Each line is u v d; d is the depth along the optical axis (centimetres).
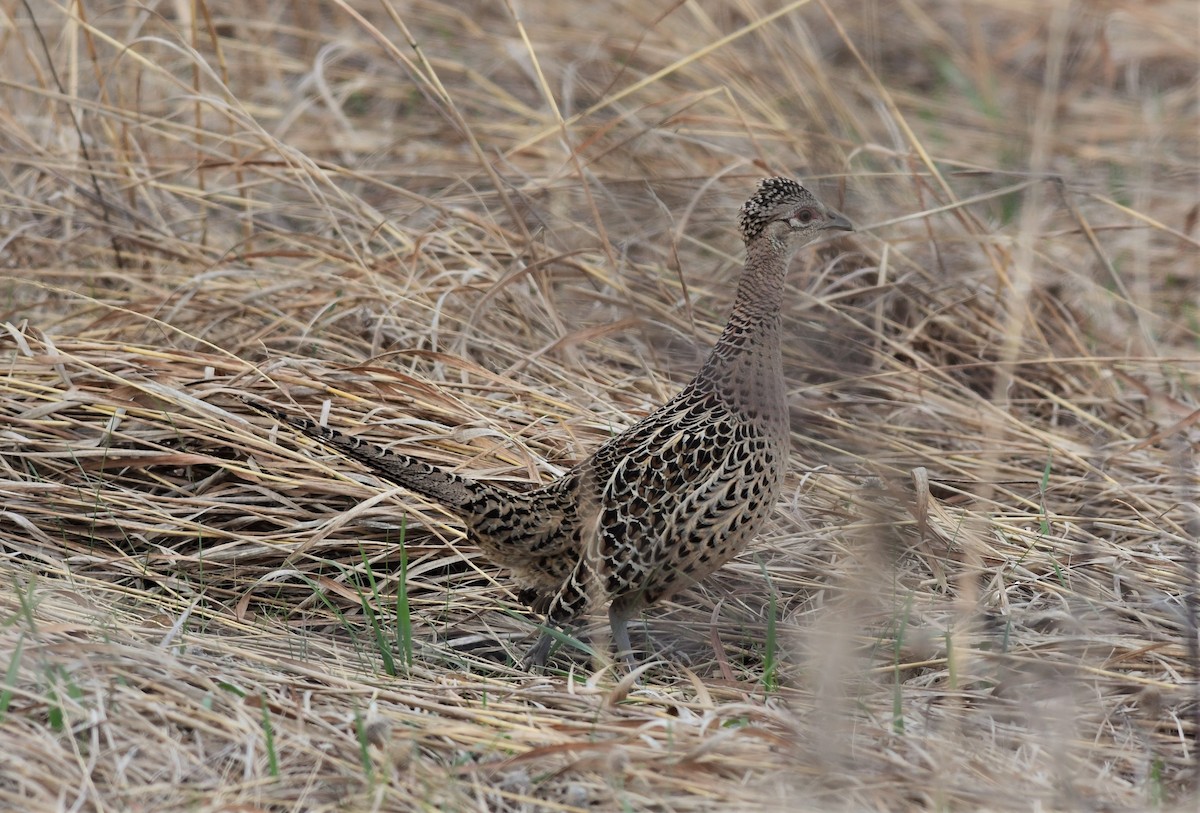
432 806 824
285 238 1591
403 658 1023
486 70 2152
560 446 1288
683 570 1065
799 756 880
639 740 892
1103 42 2284
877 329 1560
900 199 1867
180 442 1238
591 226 1689
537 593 1108
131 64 1967
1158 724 973
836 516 1239
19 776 799
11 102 1872
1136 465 1380
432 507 1193
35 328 1340
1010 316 1602
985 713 980
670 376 1489
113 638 978
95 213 1642
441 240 1579
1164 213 1997
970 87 2405
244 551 1154
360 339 1457
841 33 1742
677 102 1944
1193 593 1105
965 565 1184
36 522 1176
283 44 2234
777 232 1070
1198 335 1683
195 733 868
